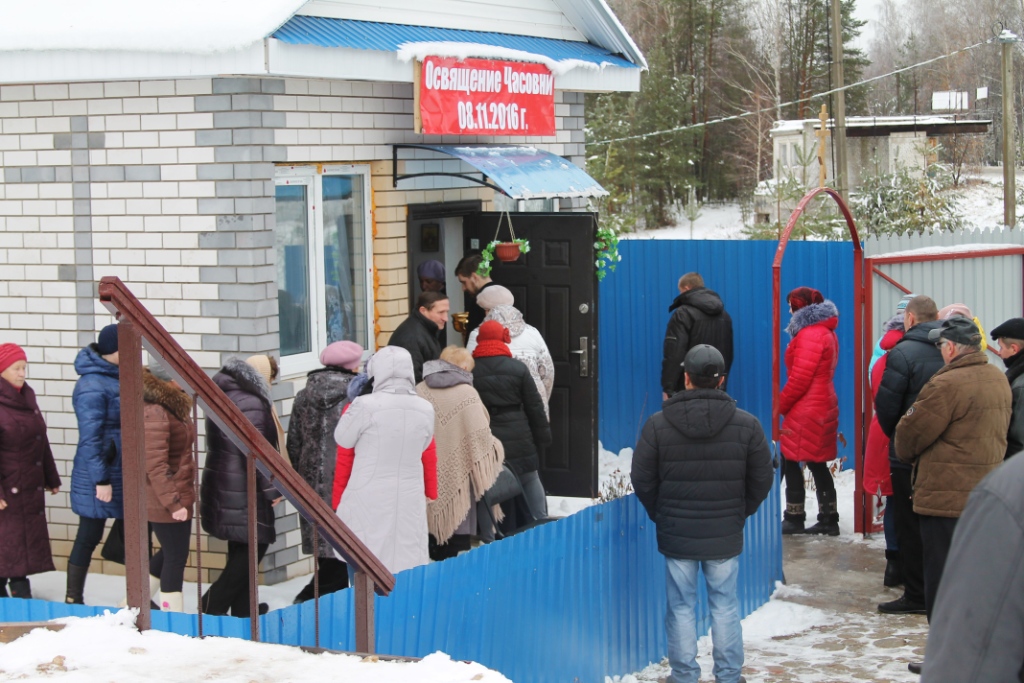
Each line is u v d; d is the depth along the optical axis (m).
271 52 6.66
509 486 7.22
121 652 3.71
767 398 11.42
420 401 5.96
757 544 7.23
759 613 7.12
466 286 8.93
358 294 8.34
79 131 7.34
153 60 6.79
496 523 7.34
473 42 8.60
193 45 6.63
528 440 7.81
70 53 6.95
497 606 5.17
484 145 9.31
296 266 7.77
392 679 3.56
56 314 7.55
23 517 6.26
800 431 8.46
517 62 8.74
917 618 6.94
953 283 9.36
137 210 7.27
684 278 10.25
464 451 6.94
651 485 5.76
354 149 7.92
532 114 8.98
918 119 38.84
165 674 3.53
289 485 4.01
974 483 5.96
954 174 39.16
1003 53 22.47
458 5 8.95
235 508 5.97
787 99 52.72
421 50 7.73
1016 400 6.28
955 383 5.93
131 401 3.68
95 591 7.02
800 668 6.11
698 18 51.56
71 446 7.60
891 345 7.74
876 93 59.91
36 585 7.17
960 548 2.08
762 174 48.91
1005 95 22.52
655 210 42.91
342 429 5.86
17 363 6.23
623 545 6.18
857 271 8.49
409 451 5.89
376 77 7.48
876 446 7.46
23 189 7.54
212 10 6.83
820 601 7.30
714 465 5.64
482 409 7.00
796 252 11.17
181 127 7.08
